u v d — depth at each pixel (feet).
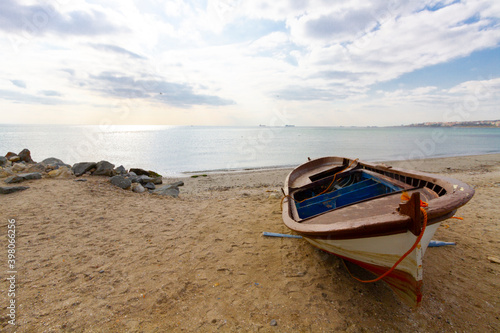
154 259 14.16
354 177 22.49
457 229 17.53
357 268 13.17
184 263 13.80
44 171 31.83
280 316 9.85
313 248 15.51
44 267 12.84
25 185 25.59
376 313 10.01
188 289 11.53
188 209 23.81
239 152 104.37
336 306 10.40
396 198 13.50
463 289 11.34
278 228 18.93
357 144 141.59
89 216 20.01
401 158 78.13
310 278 12.38
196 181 45.88
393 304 10.56
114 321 9.40
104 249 15.08
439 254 14.26
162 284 11.83
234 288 11.64
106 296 10.81
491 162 64.49
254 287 11.73
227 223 19.99
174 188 32.24
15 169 30.81
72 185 27.02
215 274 12.78
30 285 11.30
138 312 9.94
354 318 9.73
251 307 10.37
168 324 9.36
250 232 18.16
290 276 12.60
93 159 81.66
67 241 15.79
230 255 14.75
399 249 9.14
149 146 132.57
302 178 25.13
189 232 18.07
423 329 9.19
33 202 21.58
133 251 14.99
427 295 11.01
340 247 11.19
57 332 8.72
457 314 9.89
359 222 9.43
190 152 103.65
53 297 10.57
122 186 29.50
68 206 21.59
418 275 8.95
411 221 8.38
